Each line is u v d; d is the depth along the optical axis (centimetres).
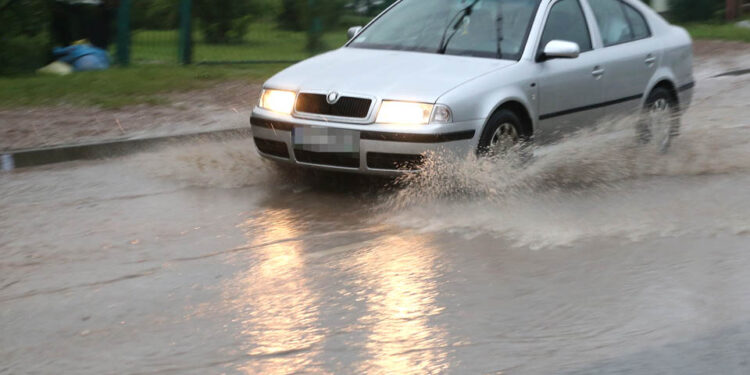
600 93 1156
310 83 1027
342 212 965
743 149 1277
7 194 1061
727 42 2898
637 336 616
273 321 654
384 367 571
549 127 1088
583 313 661
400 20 1182
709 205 979
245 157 1236
